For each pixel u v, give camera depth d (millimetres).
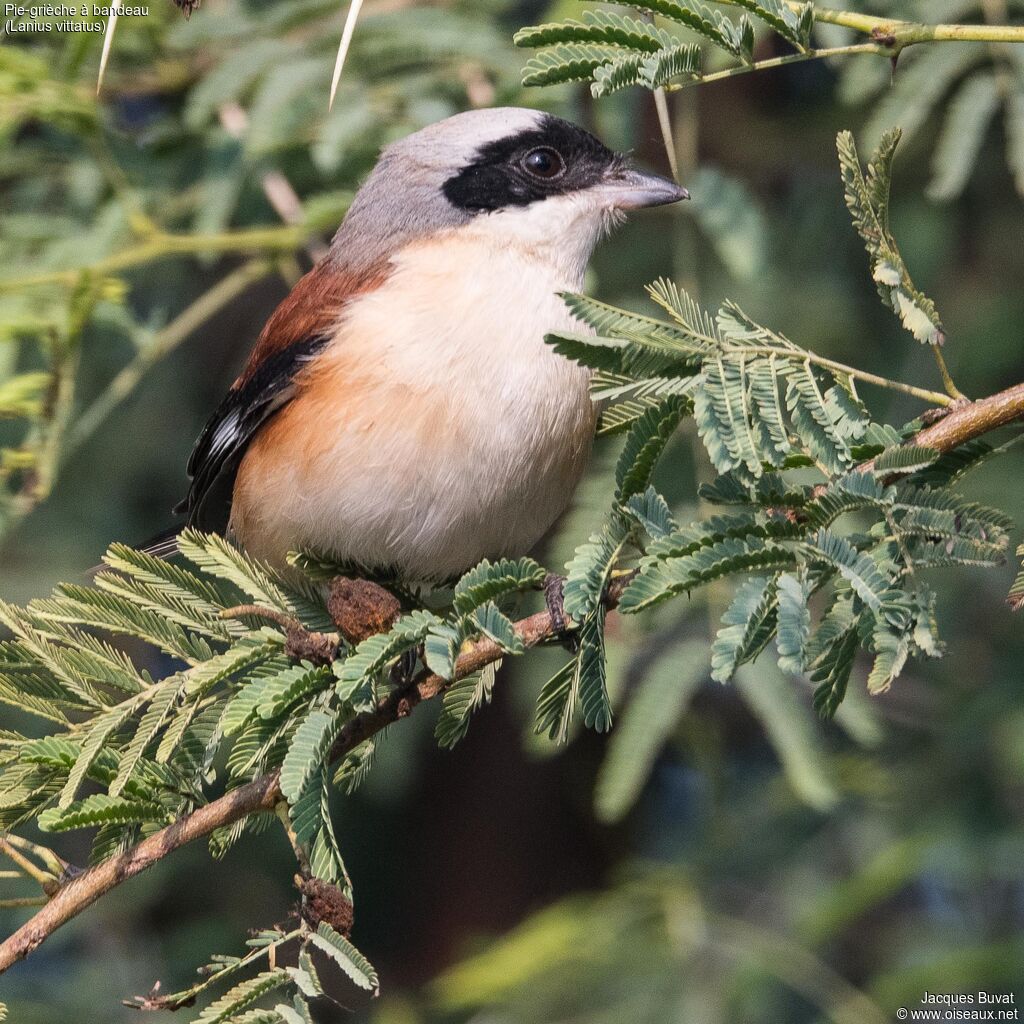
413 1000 12930
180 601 6359
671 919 10742
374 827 13633
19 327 9203
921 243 12227
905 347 11758
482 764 13961
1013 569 11539
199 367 13141
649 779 13688
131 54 10914
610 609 6090
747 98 12758
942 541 5621
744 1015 10227
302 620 7516
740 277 10492
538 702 6211
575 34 5859
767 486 5648
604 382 5699
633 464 5922
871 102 11945
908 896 12000
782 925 10914
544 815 13891
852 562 5449
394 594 7973
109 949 11766
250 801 5797
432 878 13758
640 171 8789
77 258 10359
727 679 5250
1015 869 10789
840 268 12211
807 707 10078
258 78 10852
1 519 9062
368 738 6387
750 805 11758
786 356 5793
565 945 10617
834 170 12430
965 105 9414
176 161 11344
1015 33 6059
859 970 11578
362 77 10711
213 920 12016
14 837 5832
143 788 5863
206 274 13180
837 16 6238
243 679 6148
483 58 10586
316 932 5555
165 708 5883
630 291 11633
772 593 5422
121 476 12469
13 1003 11031
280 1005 5312
